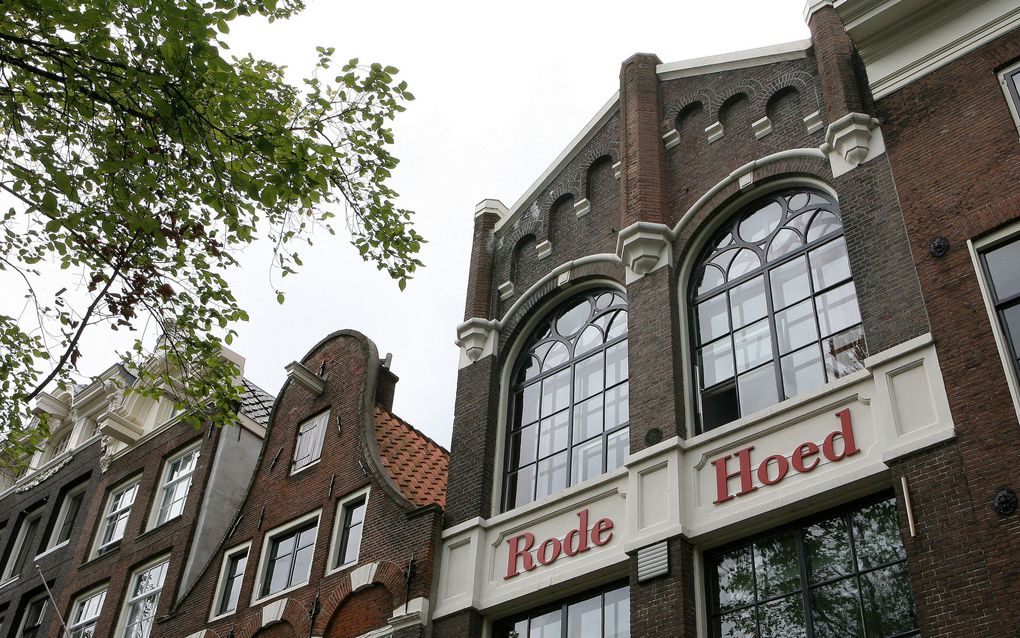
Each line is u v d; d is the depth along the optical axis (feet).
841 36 49.93
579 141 63.00
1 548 95.45
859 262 42.70
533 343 58.95
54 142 38.58
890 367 38.86
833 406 40.91
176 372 86.53
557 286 58.18
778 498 40.29
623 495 46.52
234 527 67.26
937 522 34.55
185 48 36.60
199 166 39.70
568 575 46.29
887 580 36.65
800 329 45.34
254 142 39.37
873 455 38.32
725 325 48.73
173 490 81.82
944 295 38.42
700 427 46.70
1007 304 36.83
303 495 63.77
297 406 70.54
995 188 39.32
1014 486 33.01
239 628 60.29
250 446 81.76
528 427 55.77
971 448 34.73
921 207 41.09
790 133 51.16
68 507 93.50
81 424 98.84
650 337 50.03
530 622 47.98
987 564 32.42
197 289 44.68
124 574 77.77
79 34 36.91
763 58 54.95
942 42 44.65
